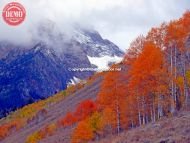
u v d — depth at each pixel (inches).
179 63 2290.8
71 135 3501.5
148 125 1705.2
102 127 2687.0
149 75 2036.2
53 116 6264.8
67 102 6638.8
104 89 2362.2
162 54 2122.3
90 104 3843.5
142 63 2043.6
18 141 5890.8
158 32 2149.4
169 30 2032.5
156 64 2021.4
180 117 1584.6
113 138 2003.0
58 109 6614.2
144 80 2058.3
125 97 2342.5
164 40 2080.5
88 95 6082.7
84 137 2751.0
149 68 2021.4
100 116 2783.0
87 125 2778.1
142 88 2087.8
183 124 1433.3
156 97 2065.7
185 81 1999.3
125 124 2456.9
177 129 1400.1
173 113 1747.0
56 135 4033.0
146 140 1409.9
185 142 1220.5
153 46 2059.5
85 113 3823.8
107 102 2370.8
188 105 1926.7
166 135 1373.0
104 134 2669.8
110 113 2400.3
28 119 6875.0
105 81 2352.4
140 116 2330.2
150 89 2049.7
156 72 2000.5
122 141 1579.7
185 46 2039.9
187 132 1327.5
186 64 2241.6
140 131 1604.3
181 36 2014.0
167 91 1990.7
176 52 2210.9
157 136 1407.5
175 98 1955.0
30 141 4510.3
